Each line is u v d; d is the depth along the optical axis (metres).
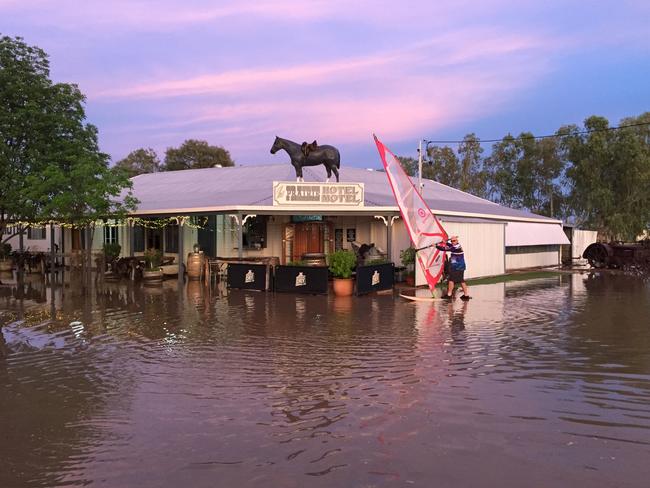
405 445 4.82
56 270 24.12
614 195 40.72
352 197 17.83
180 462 4.52
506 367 7.47
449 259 15.28
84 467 4.45
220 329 10.34
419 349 8.57
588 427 5.25
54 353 8.45
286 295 15.63
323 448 4.77
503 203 52.38
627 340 9.30
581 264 32.50
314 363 7.71
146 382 6.84
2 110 18.41
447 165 52.84
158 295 15.59
